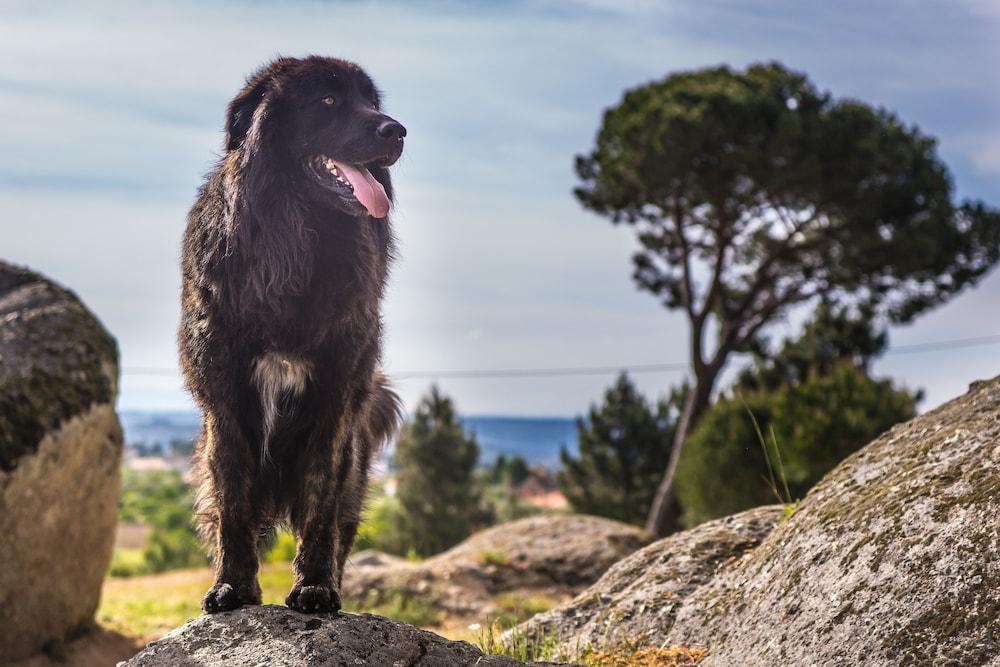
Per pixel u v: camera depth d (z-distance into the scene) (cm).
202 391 371
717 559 446
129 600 1288
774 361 1969
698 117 1711
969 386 400
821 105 1872
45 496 826
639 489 2189
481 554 1093
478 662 338
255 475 382
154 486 4025
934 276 1897
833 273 1870
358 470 461
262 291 357
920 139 1919
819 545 342
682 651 376
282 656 320
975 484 307
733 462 1356
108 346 930
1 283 955
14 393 813
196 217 375
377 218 389
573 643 429
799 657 304
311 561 370
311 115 373
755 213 1877
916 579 290
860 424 1266
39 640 857
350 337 372
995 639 261
